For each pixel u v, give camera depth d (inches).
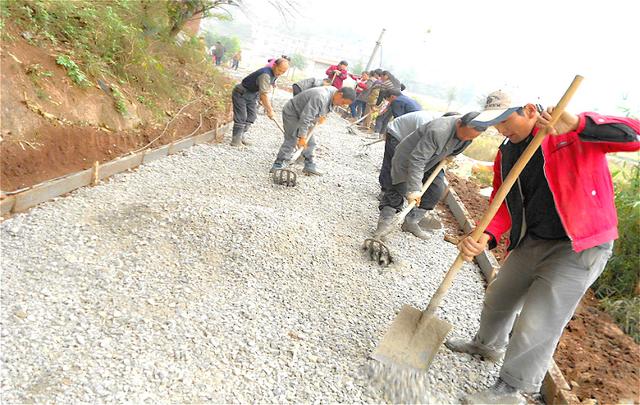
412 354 130.7
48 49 226.7
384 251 190.9
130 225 168.6
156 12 345.7
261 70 280.2
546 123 105.8
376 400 123.6
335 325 146.9
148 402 106.1
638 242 206.7
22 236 153.3
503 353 146.3
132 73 280.7
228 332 131.6
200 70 411.2
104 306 131.0
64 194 188.1
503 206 131.7
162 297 138.9
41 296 129.6
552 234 118.3
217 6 376.8
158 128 273.0
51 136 199.6
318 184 265.1
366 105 553.9
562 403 130.2
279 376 122.0
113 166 215.5
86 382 107.2
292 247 175.2
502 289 134.0
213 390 113.7
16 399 100.4
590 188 111.1
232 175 250.1
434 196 214.8
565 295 115.8
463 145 197.0
